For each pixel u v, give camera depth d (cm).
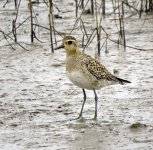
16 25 2286
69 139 1191
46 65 1794
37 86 1588
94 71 1314
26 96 1503
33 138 1202
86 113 1364
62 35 2109
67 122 1301
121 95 1494
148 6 2502
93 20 2333
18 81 1638
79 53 1343
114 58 1852
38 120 1317
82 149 1132
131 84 1580
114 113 1356
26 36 2141
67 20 2342
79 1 2489
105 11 2459
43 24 2284
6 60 1861
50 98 1484
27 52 1947
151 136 1197
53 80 1641
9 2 2652
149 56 1864
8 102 1455
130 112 1359
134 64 1778
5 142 1184
